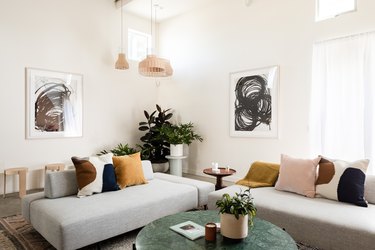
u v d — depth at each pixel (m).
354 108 3.55
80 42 4.91
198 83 5.50
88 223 2.13
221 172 3.74
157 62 4.45
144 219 2.51
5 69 4.07
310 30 3.96
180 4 5.33
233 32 4.90
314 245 2.14
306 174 2.75
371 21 3.45
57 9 4.61
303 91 4.03
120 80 5.55
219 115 5.14
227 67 5.00
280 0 4.27
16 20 4.16
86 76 5.00
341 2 3.77
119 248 2.34
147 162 3.48
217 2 5.14
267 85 4.41
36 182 4.39
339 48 3.67
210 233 1.66
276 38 4.32
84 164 2.75
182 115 5.82
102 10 5.23
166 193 2.80
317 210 2.27
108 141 5.36
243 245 1.61
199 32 5.47
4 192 3.88
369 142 3.44
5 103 4.07
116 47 5.46
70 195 2.71
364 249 1.88
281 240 1.67
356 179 2.47
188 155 5.71
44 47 4.46
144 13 5.75
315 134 3.87
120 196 2.65
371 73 3.42
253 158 4.61
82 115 4.93
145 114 5.71
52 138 4.57
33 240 2.48
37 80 4.37
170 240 1.67
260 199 2.58
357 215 2.14
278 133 4.28
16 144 4.18
